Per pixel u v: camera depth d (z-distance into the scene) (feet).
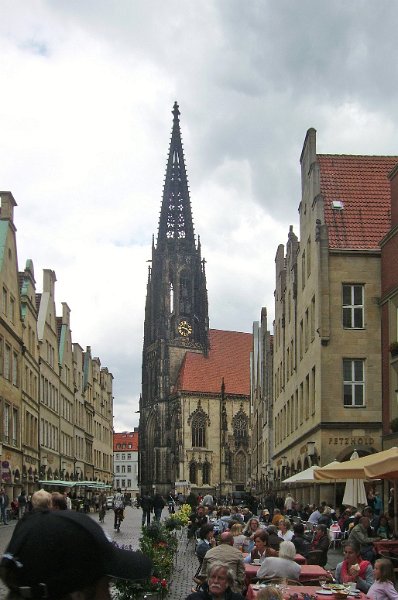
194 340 622.54
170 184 642.63
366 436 155.84
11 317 207.92
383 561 55.16
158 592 57.52
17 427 214.90
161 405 603.67
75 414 364.58
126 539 157.58
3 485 193.26
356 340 158.30
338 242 161.17
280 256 256.11
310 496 176.35
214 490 581.94
